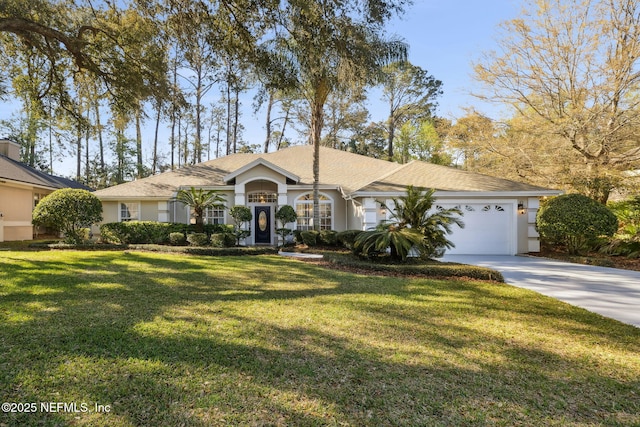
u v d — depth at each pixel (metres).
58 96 13.66
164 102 12.27
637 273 10.66
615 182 17.09
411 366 3.92
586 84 18.84
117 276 8.70
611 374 3.84
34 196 21.27
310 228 18.83
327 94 15.91
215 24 9.50
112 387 3.27
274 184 19.25
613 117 17.20
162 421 2.79
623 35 17.72
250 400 3.14
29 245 15.16
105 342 4.33
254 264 11.41
